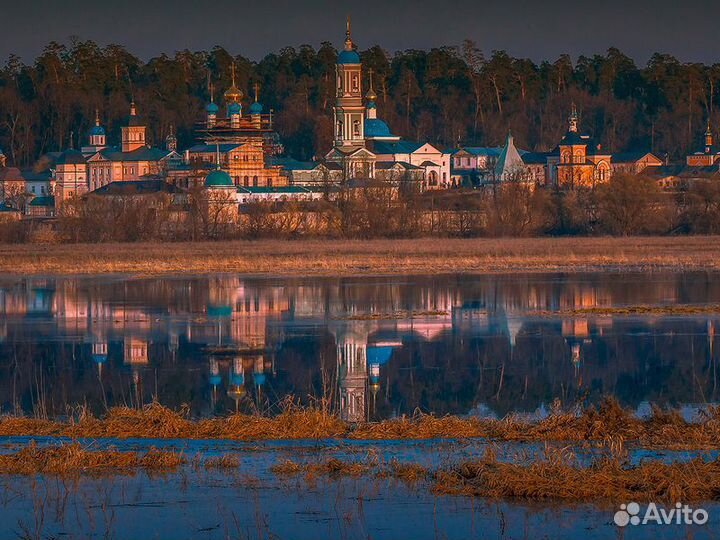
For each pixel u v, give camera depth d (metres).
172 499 135.75
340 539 124.31
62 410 187.38
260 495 136.88
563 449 144.50
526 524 128.12
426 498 135.88
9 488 140.00
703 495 135.38
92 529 127.38
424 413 182.12
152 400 190.62
